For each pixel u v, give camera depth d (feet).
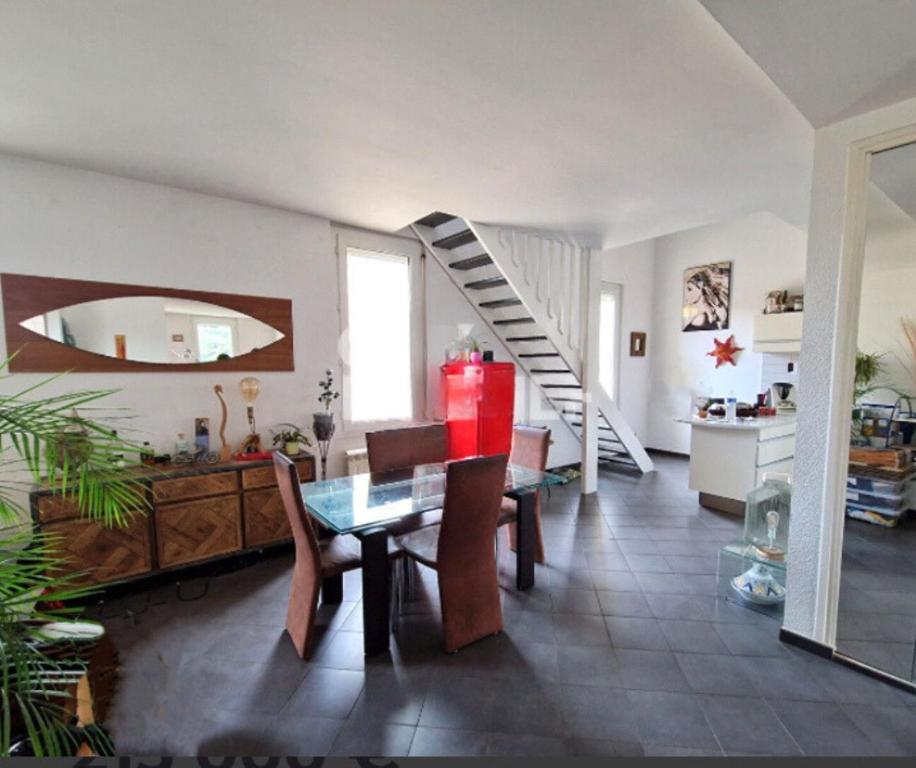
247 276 9.74
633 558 9.18
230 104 5.66
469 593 6.36
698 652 6.14
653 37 4.37
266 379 10.12
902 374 5.90
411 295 12.85
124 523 4.00
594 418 13.89
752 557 7.49
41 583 2.82
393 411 12.76
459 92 5.36
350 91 5.35
